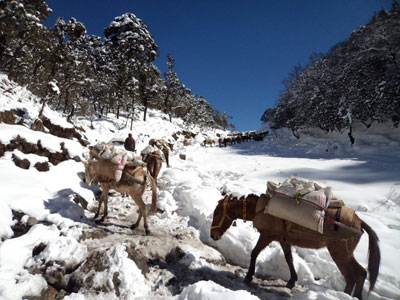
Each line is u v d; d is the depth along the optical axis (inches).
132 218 225.1
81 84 721.0
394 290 130.6
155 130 1069.8
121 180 188.1
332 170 434.0
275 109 1263.5
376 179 339.3
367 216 217.5
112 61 1234.6
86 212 220.4
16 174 230.5
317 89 896.3
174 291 130.0
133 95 1069.1
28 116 359.9
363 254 163.9
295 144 951.0
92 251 142.5
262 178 398.0
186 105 1707.7
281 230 140.0
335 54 1016.9
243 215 155.2
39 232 152.9
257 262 168.4
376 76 730.2
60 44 682.2
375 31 751.7
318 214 126.9
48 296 117.8
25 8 644.7
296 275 141.9
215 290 108.6
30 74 653.3
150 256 161.0
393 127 753.0
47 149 306.2
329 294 119.5
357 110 751.1
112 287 118.3
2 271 121.1
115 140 583.5
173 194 304.7
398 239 179.0
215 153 875.4
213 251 177.3
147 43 1596.9
